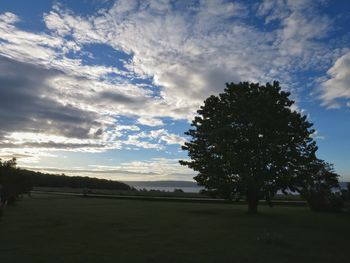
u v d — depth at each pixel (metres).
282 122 32.59
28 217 25.98
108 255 13.48
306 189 36.62
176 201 51.66
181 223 23.56
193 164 35.06
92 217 26.36
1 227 20.61
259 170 32.28
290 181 32.38
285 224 24.31
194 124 36.44
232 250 14.83
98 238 17.17
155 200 52.97
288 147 32.88
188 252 14.28
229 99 35.31
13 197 40.06
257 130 32.78
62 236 17.58
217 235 18.67
